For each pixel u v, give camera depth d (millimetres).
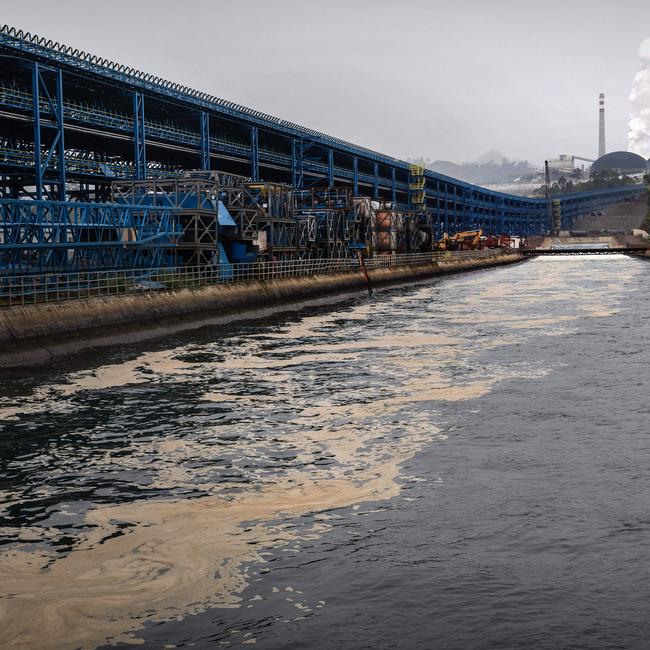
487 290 98625
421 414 28688
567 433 25609
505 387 33312
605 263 178500
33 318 42844
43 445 24875
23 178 82000
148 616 13562
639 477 20828
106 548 16594
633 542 16406
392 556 15938
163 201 70625
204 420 28141
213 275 70125
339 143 143625
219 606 13891
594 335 49875
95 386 34562
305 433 26234
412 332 53906
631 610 13523
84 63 77500
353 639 12742
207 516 18438
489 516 18141
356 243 114188
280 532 17312
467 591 14328
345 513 18500
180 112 100688
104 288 54500
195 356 43438
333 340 50156
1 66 73375
